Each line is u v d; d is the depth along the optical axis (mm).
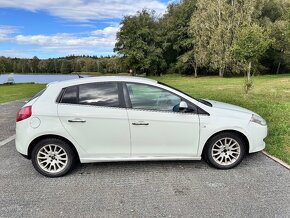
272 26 41469
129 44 57938
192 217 3717
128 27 58531
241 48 14672
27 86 33312
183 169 5289
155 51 57281
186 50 56562
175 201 4137
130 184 4730
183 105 5004
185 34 54969
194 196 4262
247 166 5367
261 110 10492
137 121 5004
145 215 3799
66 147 5062
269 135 7117
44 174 5098
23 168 5566
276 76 38906
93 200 4230
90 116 4973
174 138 5102
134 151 5117
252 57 14734
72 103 5047
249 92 17328
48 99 5074
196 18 43188
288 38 20000
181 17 54938
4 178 5098
